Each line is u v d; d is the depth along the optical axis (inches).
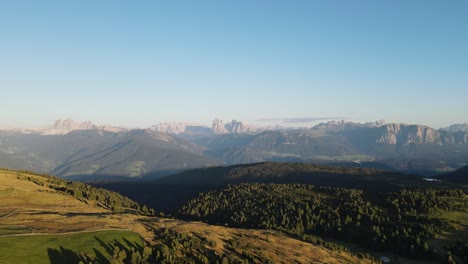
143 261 3890.3
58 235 4456.2
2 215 5226.4
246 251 5147.6
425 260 6747.1
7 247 3887.8
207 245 4965.6
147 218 6210.6
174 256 4200.3
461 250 6712.6
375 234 7637.8
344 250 6727.4
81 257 3900.1
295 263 5142.7
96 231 4741.6
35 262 3622.0
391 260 6820.9
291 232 7313.0
